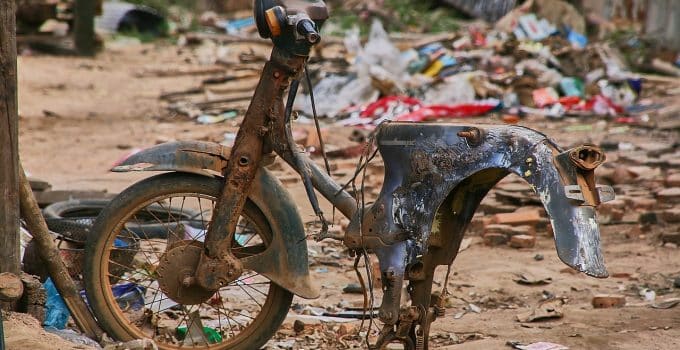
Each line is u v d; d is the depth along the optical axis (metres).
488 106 18.38
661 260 8.74
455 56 21.58
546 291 7.71
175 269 5.52
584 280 8.06
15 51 5.39
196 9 36.34
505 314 7.05
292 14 5.20
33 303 5.59
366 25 32.22
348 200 5.45
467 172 5.04
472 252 9.02
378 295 7.46
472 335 6.48
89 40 27.67
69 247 7.29
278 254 5.49
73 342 5.37
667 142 15.62
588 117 18.56
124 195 5.52
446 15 33.62
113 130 16.36
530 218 9.90
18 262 5.53
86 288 5.53
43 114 17.89
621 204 10.72
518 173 4.93
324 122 17.20
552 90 19.81
